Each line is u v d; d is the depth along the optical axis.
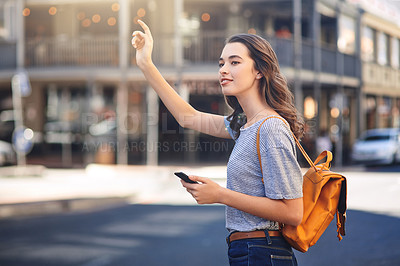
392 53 28.77
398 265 5.27
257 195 1.91
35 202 10.03
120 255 5.74
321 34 23.19
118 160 17.88
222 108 18.77
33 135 19.55
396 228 7.34
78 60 18.55
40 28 19.52
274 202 1.82
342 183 2.01
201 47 18.62
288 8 19.38
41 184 12.88
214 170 15.75
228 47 2.02
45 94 19.77
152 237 6.78
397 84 29.23
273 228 1.97
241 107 2.23
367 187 12.30
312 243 1.94
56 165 17.42
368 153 19.02
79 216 8.76
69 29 19.27
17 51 17.69
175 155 18.59
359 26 24.31
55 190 11.73
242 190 1.93
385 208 9.10
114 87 19.38
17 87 17.30
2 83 19.25
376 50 26.89
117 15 19.00
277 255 1.94
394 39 29.06
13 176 14.38
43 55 18.52
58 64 18.64
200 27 19.28
